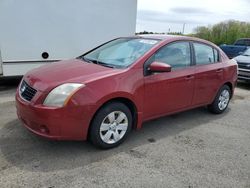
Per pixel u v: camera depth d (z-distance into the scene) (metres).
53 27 6.64
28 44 6.43
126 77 3.77
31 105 3.38
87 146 3.84
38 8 6.36
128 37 4.95
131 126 4.03
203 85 4.97
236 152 4.00
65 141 3.93
